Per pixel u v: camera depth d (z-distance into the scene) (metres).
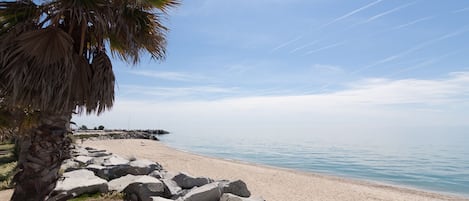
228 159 33.44
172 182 8.81
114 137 51.88
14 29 4.34
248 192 9.15
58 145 4.50
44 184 4.42
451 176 25.97
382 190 16.38
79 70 4.52
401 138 114.19
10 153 15.02
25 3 4.52
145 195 7.51
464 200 14.91
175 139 81.94
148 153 27.42
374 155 46.31
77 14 4.30
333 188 15.81
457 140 100.69
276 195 13.12
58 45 4.25
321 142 82.81
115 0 4.68
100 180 7.81
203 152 44.00
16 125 5.22
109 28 4.66
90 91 4.69
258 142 79.19
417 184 21.61
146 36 5.27
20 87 4.04
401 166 32.72
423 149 61.84
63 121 4.55
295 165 31.50
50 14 4.46
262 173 19.69
